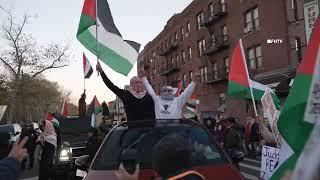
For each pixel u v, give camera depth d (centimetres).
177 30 5481
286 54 2938
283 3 2970
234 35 3694
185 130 600
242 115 3544
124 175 262
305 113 262
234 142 1447
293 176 187
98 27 878
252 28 3347
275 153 683
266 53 3067
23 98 6253
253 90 854
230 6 3744
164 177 244
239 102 3616
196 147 556
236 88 812
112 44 888
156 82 6831
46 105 8288
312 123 257
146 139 584
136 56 905
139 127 622
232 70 816
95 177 506
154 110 754
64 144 1480
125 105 747
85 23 880
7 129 2067
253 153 1900
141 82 746
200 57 4631
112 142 592
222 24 3947
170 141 247
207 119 2016
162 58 6381
